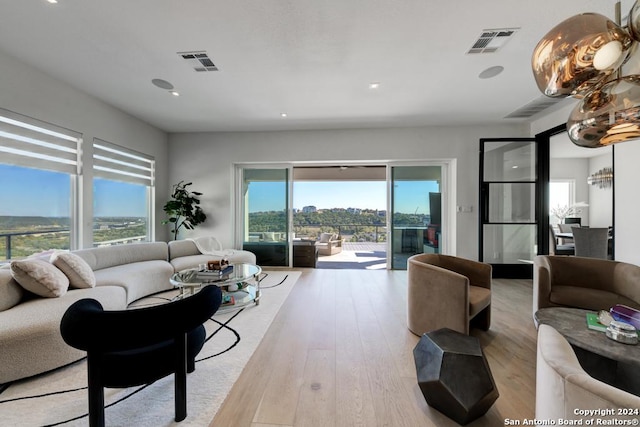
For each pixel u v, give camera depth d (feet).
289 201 17.47
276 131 16.80
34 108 9.52
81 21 7.11
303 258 17.57
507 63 9.20
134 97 11.93
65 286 7.75
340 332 8.29
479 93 11.50
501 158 15.02
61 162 10.62
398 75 9.99
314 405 5.20
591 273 8.59
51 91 10.08
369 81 10.46
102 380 4.35
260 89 11.14
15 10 6.68
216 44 8.14
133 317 4.02
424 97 11.91
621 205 9.68
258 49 8.39
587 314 6.29
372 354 7.03
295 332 8.27
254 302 10.69
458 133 15.75
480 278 8.75
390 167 16.70
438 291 7.56
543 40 4.97
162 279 11.94
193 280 9.53
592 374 6.04
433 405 5.07
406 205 16.70
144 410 5.06
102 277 9.86
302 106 12.94
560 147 19.24
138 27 7.36
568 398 2.56
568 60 4.70
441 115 14.11
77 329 3.90
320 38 7.86
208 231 17.33
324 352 7.12
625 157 9.57
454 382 4.73
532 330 8.49
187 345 5.29
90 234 11.74
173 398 5.40
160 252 13.76
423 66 9.37
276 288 12.85
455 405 4.68
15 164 9.08
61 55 8.72
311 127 16.12
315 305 10.59
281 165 17.44
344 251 26.30
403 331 8.38
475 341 5.38
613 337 5.10
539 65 5.14
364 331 8.36
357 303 10.84
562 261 9.00
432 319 7.69
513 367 6.53
